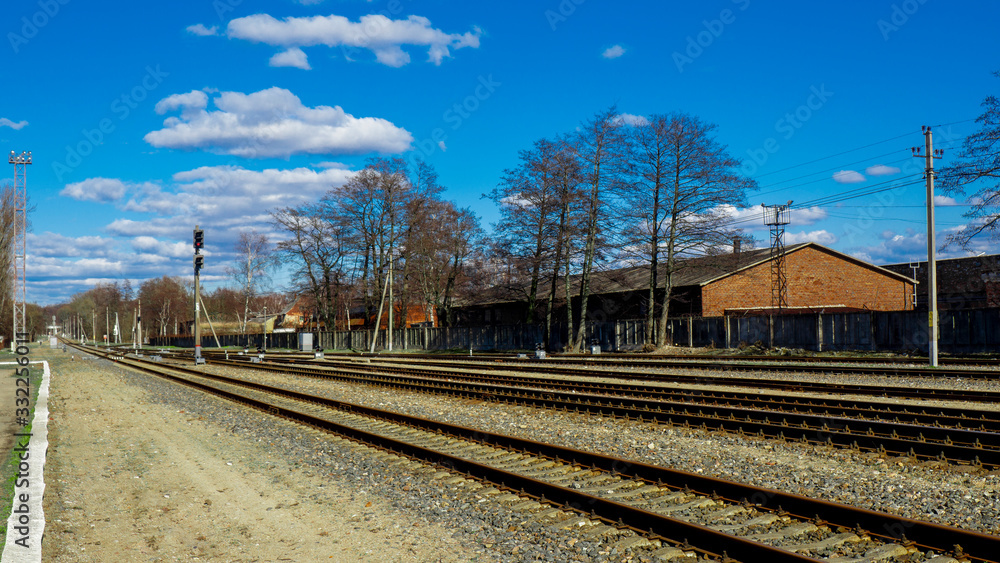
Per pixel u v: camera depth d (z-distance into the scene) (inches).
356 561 257.0
